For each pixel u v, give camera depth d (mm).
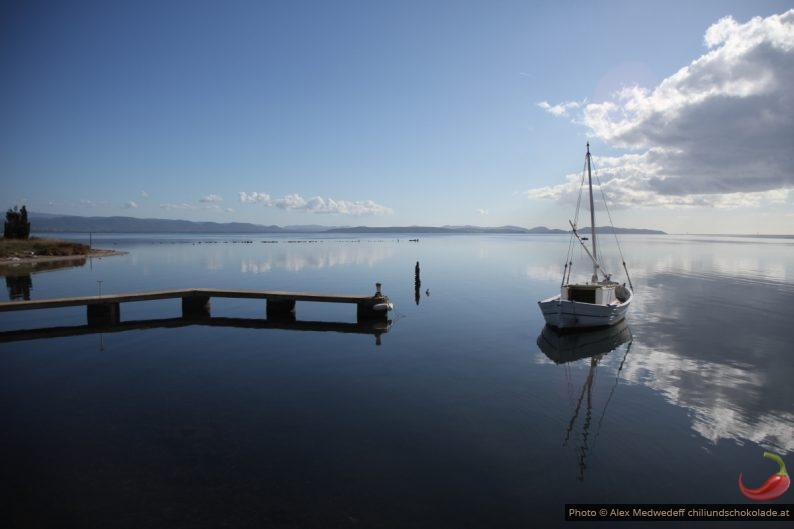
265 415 12820
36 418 12531
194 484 9219
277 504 8570
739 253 100125
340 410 13242
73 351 19859
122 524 7930
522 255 92312
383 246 140375
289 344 21172
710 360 18797
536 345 21141
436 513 8414
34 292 36750
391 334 23266
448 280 47406
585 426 12344
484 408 13539
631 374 16906
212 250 108188
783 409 13547
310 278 48469
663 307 31641
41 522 7973
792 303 33156
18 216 82625
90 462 10086
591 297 25047
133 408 13297
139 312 29188
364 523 8062
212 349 20250
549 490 9281
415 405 13695
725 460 10594
